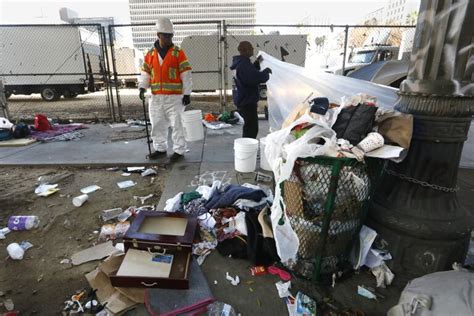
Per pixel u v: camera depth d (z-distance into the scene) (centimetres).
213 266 209
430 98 185
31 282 199
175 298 178
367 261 205
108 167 411
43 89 1120
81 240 246
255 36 1045
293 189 185
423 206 198
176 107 400
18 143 500
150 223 226
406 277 199
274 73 461
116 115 797
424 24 183
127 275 182
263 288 191
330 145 175
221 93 735
